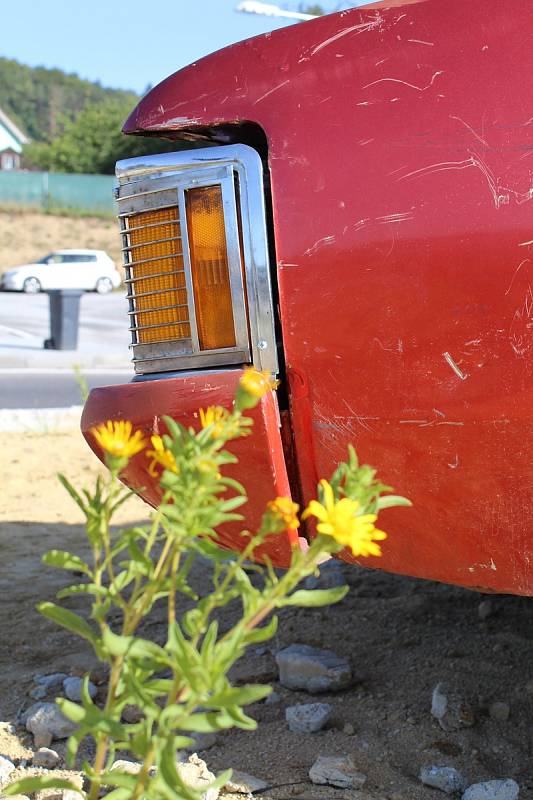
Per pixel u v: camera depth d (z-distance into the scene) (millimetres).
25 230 44250
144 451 2486
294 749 2693
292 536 2418
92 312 26828
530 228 2096
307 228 2312
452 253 2164
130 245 2594
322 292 2299
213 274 2438
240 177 2402
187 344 2484
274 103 2432
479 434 2195
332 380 2324
